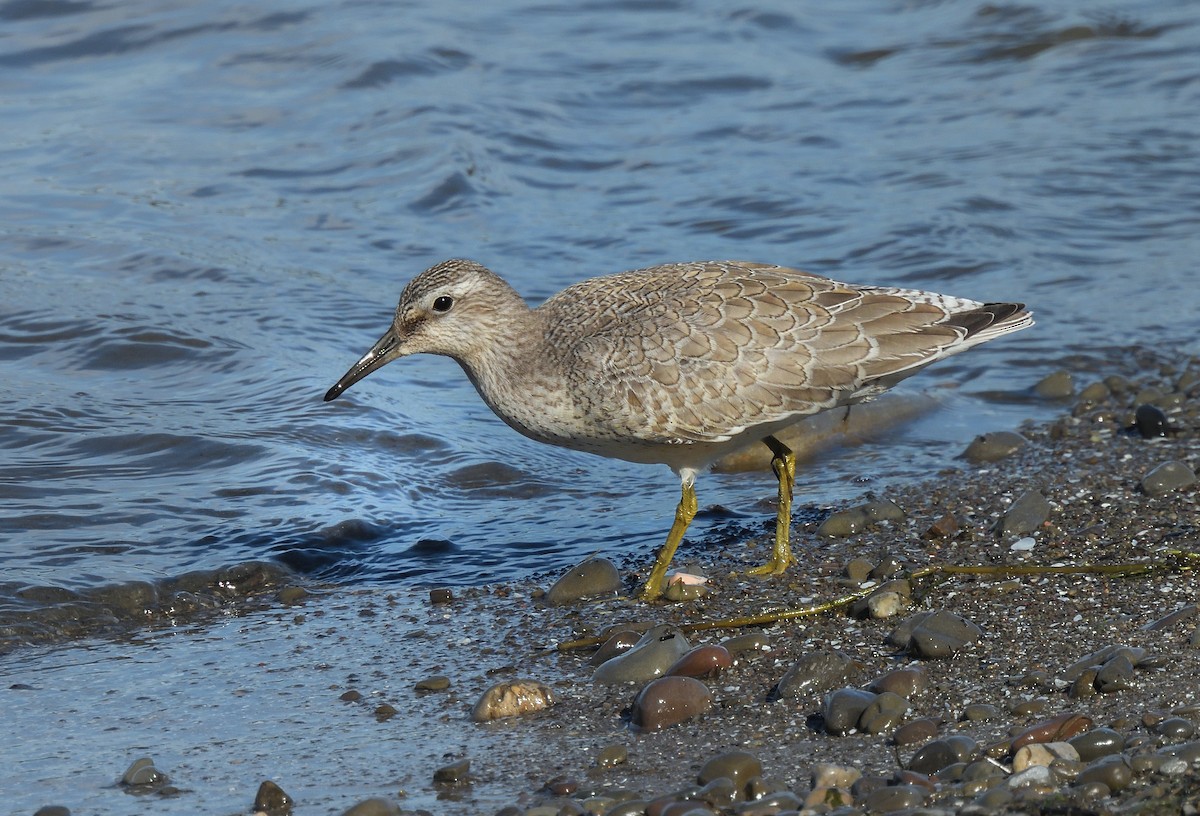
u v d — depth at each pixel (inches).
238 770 346.6
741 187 843.4
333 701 385.1
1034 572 429.7
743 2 1170.0
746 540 495.8
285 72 977.5
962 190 834.8
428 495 546.3
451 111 922.1
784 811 305.3
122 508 511.8
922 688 359.9
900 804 303.7
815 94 1009.5
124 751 358.6
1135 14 1136.8
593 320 449.4
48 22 1023.0
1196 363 643.5
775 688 372.2
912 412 613.0
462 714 374.6
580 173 866.8
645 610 436.1
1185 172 863.7
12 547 478.9
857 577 445.7
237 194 816.3
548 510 536.4
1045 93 1001.5
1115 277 736.3
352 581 476.7
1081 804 296.8
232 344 649.0
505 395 457.7
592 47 1072.8
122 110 916.0
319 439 573.3
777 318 440.5
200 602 457.1
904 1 1204.5
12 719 377.1
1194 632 378.6
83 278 708.7
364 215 797.2
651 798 320.2
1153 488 493.7
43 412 579.2
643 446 450.6
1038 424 594.2
